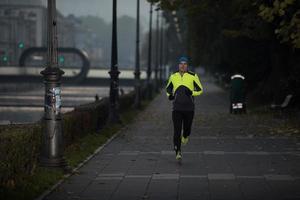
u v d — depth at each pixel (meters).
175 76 27.72
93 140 35.00
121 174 24.27
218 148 32.84
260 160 27.86
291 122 47.31
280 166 25.89
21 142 20.95
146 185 21.78
